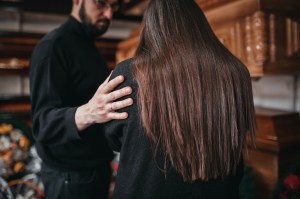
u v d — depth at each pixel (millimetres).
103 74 1248
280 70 1218
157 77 686
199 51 702
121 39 2873
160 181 712
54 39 1120
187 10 744
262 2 1113
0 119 2080
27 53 2541
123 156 734
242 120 730
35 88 1077
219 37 1356
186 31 719
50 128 954
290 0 1176
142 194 712
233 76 718
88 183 1193
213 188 743
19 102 2570
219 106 699
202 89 683
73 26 1208
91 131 1141
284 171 1299
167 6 743
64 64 1121
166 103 683
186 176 708
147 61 708
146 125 680
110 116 738
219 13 1338
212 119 694
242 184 1367
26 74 2551
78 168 1172
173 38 710
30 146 1982
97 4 1194
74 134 893
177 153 693
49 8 2424
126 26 3117
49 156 1161
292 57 1220
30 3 2354
